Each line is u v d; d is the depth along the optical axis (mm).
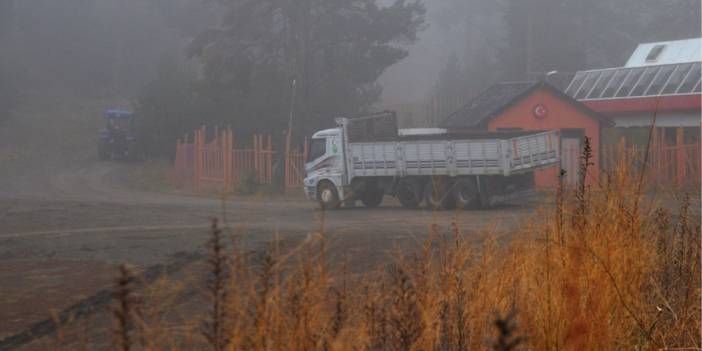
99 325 16094
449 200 49031
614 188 13062
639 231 12516
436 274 12266
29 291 20453
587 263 11188
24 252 28062
